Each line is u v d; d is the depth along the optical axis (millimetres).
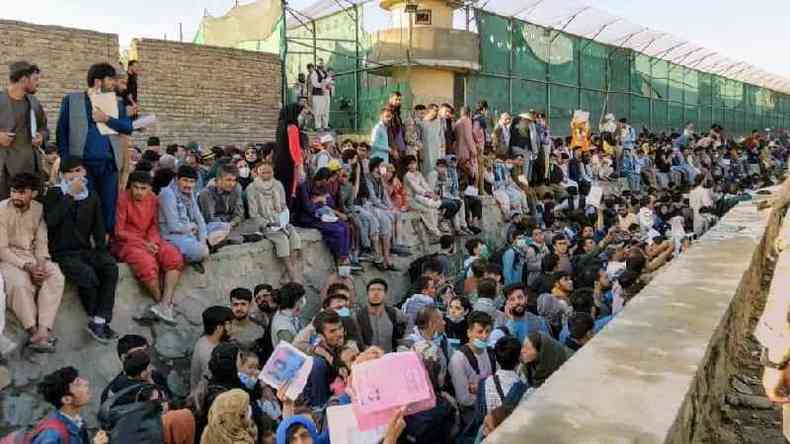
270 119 15469
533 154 14297
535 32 18438
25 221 5227
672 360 2846
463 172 12219
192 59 14031
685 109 27344
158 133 13531
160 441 3875
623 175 18203
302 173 8523
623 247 9305
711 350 3234
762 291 6148
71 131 5902
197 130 14141
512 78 17781
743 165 23484
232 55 14703
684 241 9680
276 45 17438
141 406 4016
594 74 21078
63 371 4180
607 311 7223
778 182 20141
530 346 4883
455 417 4785
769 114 37531
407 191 10539
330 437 3459
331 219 8523
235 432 3670
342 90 16500
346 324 6164
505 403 4371
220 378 4641
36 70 5742
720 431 3398
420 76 16047
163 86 13625
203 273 6793
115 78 6070
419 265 9391
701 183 14289
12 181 5141
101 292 5625
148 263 6062
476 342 5320
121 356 4934
